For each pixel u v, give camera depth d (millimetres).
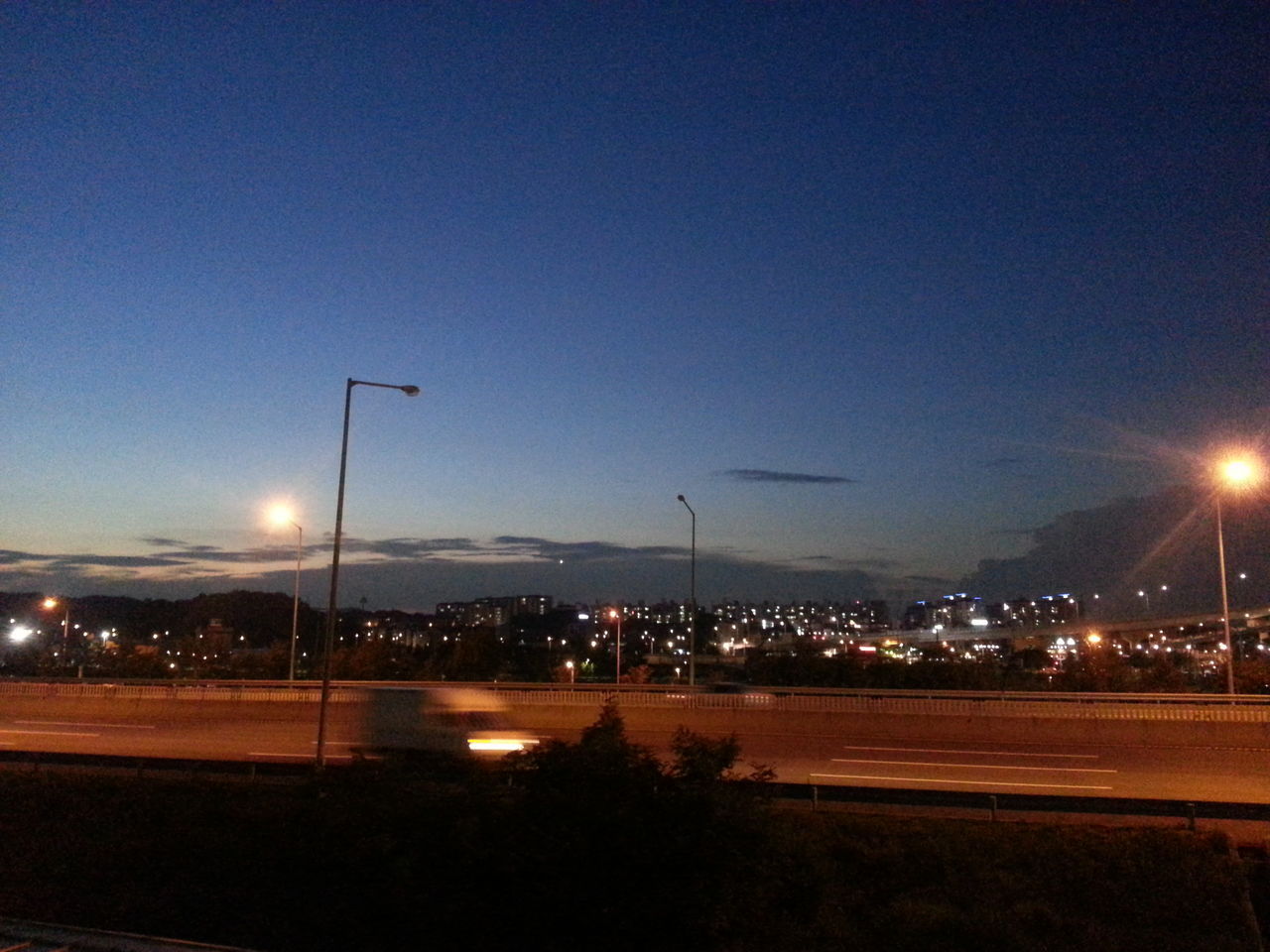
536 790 14250
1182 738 28078
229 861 15688
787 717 31750
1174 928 14133
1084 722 29203
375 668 52688
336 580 22859
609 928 12562
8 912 14445
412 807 15594
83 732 32094
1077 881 15156
